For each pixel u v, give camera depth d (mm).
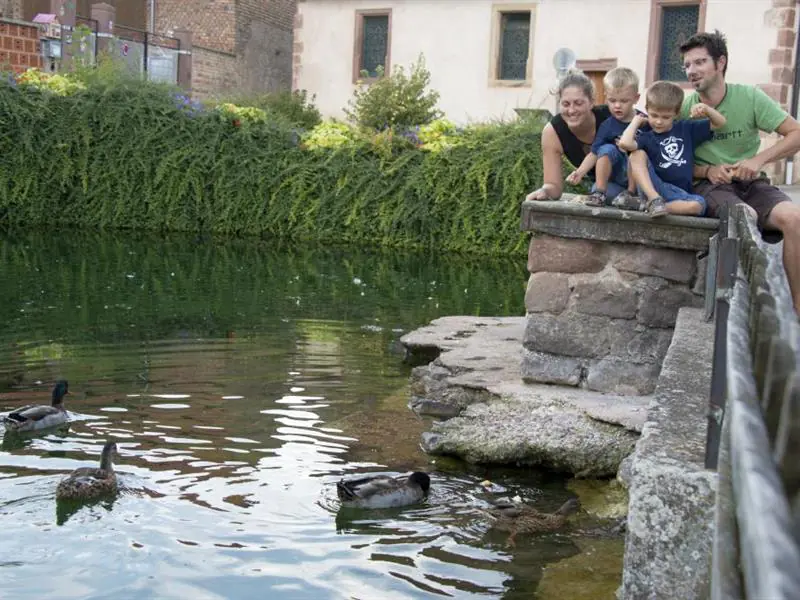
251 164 23406
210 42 32656
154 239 21516
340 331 11242
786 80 23125
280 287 14852
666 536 2908
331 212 23172
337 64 29844
